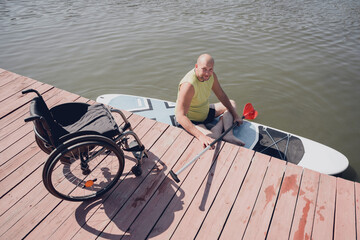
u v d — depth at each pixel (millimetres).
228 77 6105
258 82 5961
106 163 2682
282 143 3588
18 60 6625
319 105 5332
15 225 2121
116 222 2162
